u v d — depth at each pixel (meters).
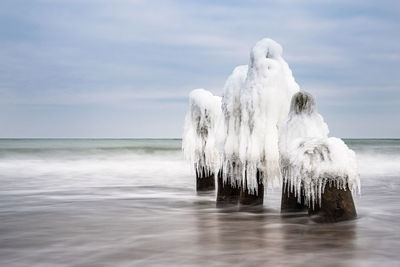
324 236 6.48
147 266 5.21
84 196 11.63
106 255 5.69
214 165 11.11
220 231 7.02
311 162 6.81
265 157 7.82
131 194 12.00
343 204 6.89
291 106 7.32
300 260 5.38
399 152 30.42
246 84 8.05
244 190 8.41
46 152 32.06
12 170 20.11
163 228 7.36
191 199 10.91
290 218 7.47
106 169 20.70
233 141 8.34
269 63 7.92
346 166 6.79
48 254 5.77
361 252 5.72
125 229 7.30
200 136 11.07
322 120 7.30
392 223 7.47
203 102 10.91
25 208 9.64
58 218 8.40
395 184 13.84
